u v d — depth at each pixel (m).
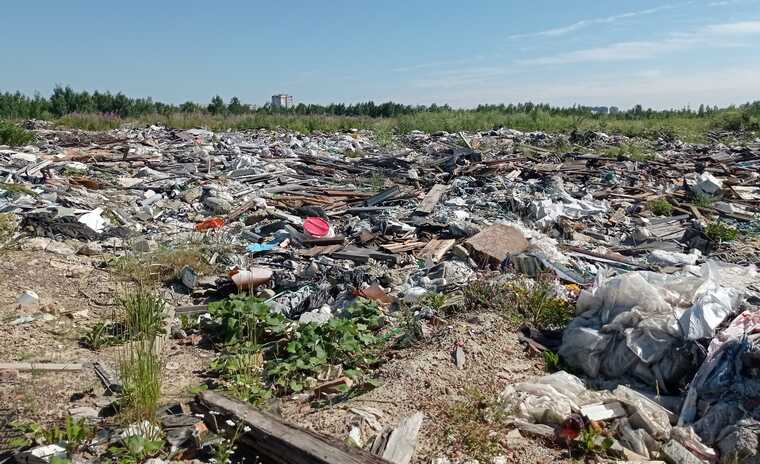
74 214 10.57
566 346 6.02
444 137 28.44
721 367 5.12
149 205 13.12
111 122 30.22
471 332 6.38
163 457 4.10
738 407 4.82
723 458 4.48
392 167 19.42
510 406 4.95
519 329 6.55
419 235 11.13
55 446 4.09
